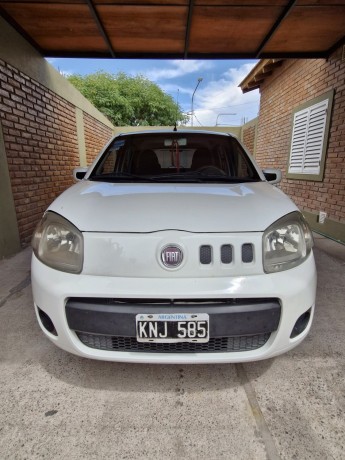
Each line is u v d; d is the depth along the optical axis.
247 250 1.19
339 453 1.10
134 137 2.25
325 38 3.71
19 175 3.51
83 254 1.18
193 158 2.11
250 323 1.18
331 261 3.15
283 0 2.85
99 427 1.21
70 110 5.18
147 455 1.10
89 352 1.27
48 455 1.10
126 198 1.42
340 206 3.89
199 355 1.24
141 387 1.42
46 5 2.93
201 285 1.14
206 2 2.88
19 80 3.49
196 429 1.20
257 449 1.12
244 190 1.60
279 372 1.52
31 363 1.59
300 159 4.99
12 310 2.14
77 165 5.51
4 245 3.19
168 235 1.16
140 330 1.17
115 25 3.33
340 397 1.36
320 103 4.31
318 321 1.99
